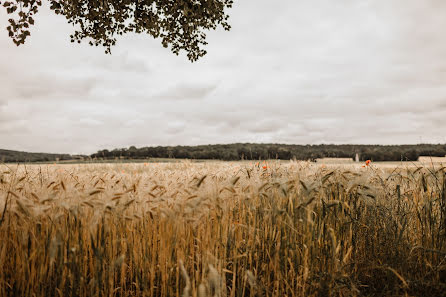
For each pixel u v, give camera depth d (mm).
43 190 2447
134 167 8711
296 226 2613
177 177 3316
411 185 3092
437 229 2680
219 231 2514
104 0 5719
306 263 2379
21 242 2186
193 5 5965
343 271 2438
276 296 2326
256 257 2570
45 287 2215
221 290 2215
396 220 2934
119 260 2182
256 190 2604
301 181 2525
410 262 2549
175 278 2455
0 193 2396
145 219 2598
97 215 2213
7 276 2268
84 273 2350
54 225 2271
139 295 2422
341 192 2902
